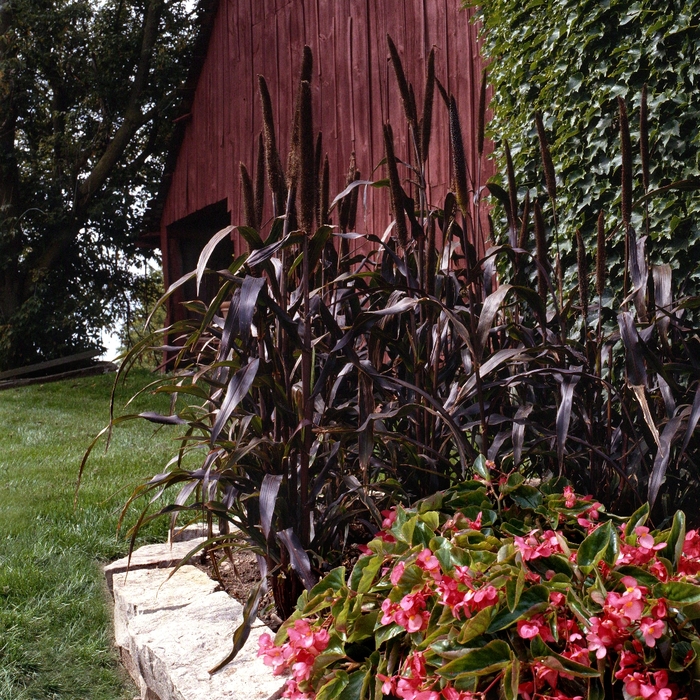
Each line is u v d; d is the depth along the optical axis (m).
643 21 3.06
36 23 12.97
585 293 2.14
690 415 1.77
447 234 2.39
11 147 13.02
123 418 1.87
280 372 1.97
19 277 13.36
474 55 5.63
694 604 1.30
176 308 11.44
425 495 2.14
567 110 3.35
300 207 1.88
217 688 1.71
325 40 7.73
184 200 10.69
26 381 11.35
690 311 2.85
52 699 2.14
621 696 1.38
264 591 1.80
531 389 2.29
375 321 2.22
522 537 1.60
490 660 1.33
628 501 2.06
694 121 2.94
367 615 1.55
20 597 2.73
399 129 6.59
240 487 1.93
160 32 13.86
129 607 2.29
